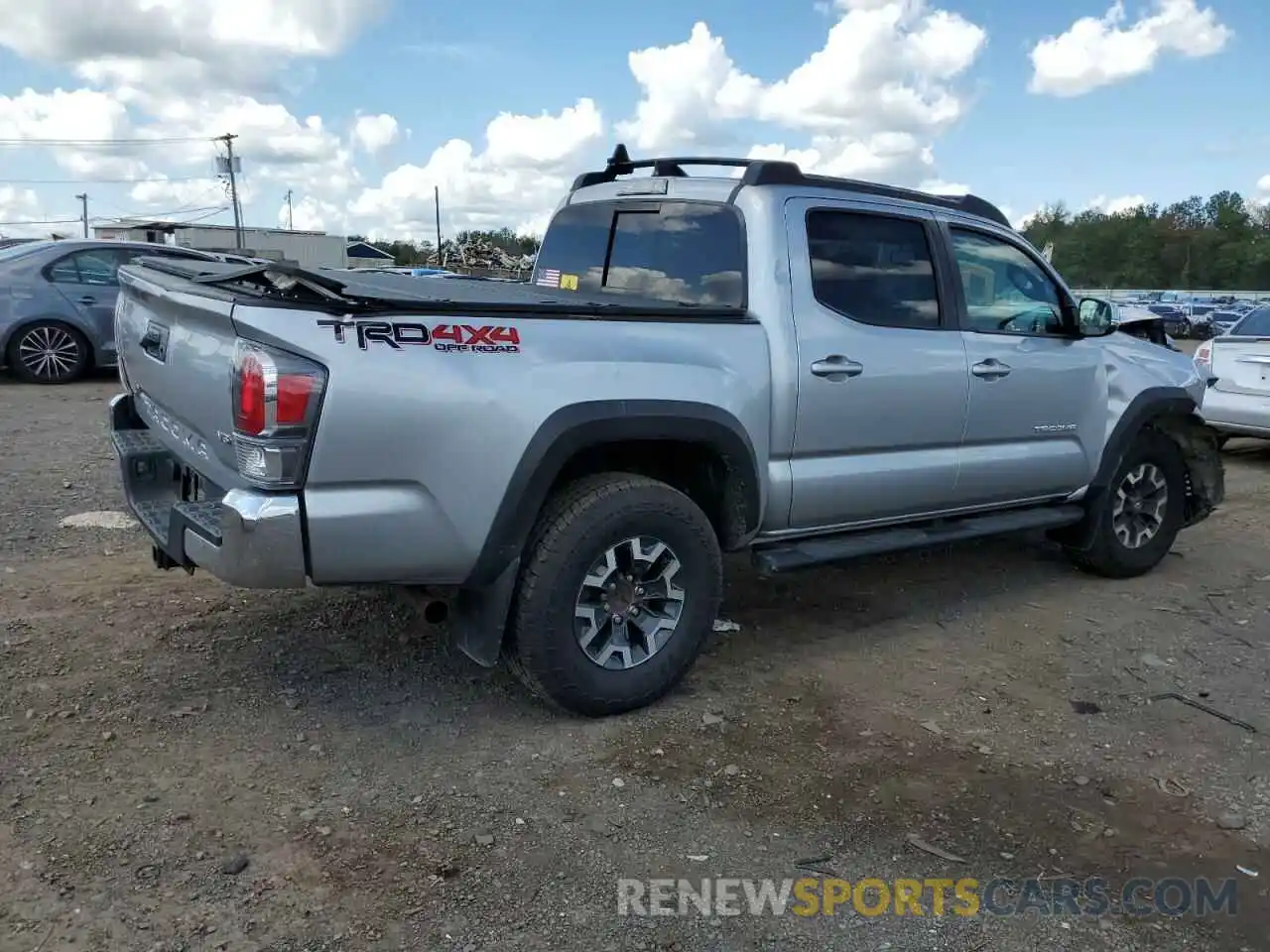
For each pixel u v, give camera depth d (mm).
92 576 4934
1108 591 5621
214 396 3262
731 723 3812
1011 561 6113
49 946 2449
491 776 3348
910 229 4590
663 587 3834
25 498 6219
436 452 3217
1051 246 6039
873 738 3742
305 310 3033
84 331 10930
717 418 3781
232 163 53125
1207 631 5039
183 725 3559
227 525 3094
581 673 3646
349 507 3139
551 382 3406
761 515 4121
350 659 4176
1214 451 6027
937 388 4574
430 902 2701
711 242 4254
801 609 5113
